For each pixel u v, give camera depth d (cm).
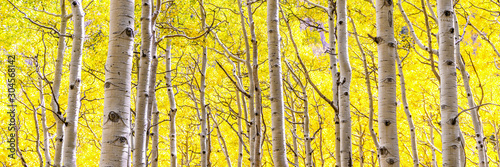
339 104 460
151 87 525
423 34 796
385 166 321
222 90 1036
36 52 773
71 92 548
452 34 370
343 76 464
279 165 416
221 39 791
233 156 1265
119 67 269
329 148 1041
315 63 945
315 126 943
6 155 909
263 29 792
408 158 1065
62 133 589
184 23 629
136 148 450
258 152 460
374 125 1004
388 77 332
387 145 323
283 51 691
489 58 850
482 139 568
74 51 555
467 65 861
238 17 796
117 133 260
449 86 358
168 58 709
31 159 990
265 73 812
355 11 732
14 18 661
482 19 779
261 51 796
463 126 960
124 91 268
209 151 689
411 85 867
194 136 1238
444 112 355
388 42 335
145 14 446
